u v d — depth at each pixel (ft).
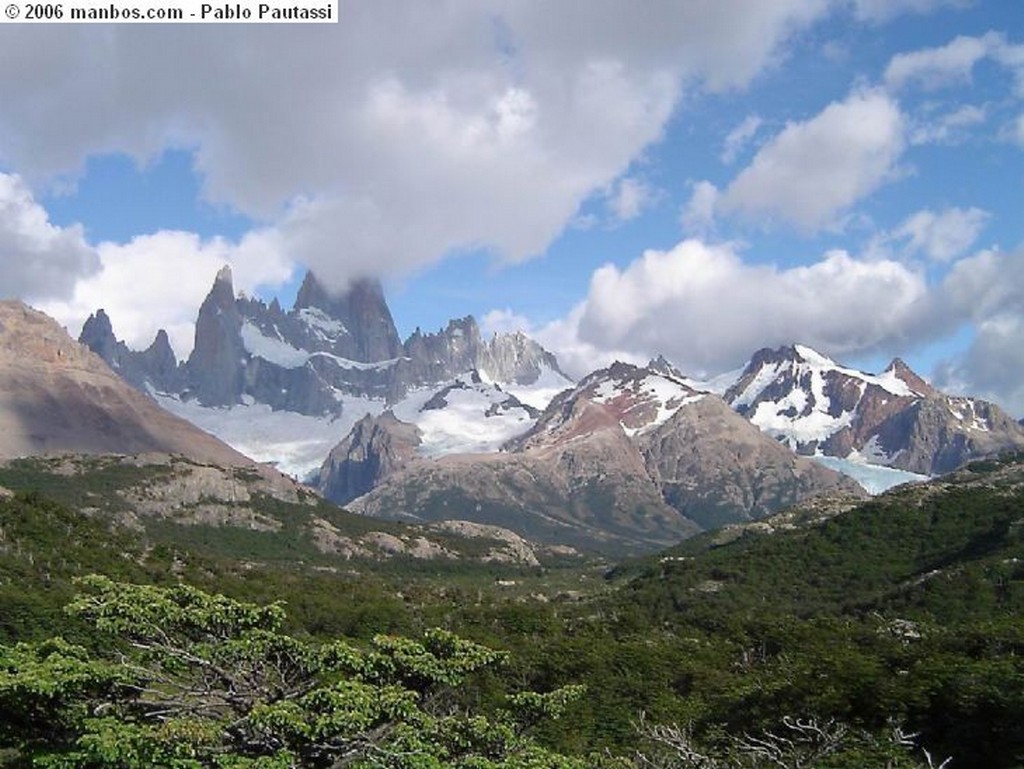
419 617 442.50
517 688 265.34
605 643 340.18
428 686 101.35
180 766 79.46
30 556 368.48
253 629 96.78
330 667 97.30
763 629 371.15
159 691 90.27
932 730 172.04
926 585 434.30
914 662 207.00
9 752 87.66
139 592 96.02
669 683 281.74
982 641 221.87
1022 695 161.68
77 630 228.22
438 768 86.12
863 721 180.86
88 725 81.97
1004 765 157.89
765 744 128.67
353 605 433.89
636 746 196.54
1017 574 420.77
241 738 87.15
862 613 426.51
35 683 82.74
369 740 87.40
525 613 459.32
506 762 90.43
